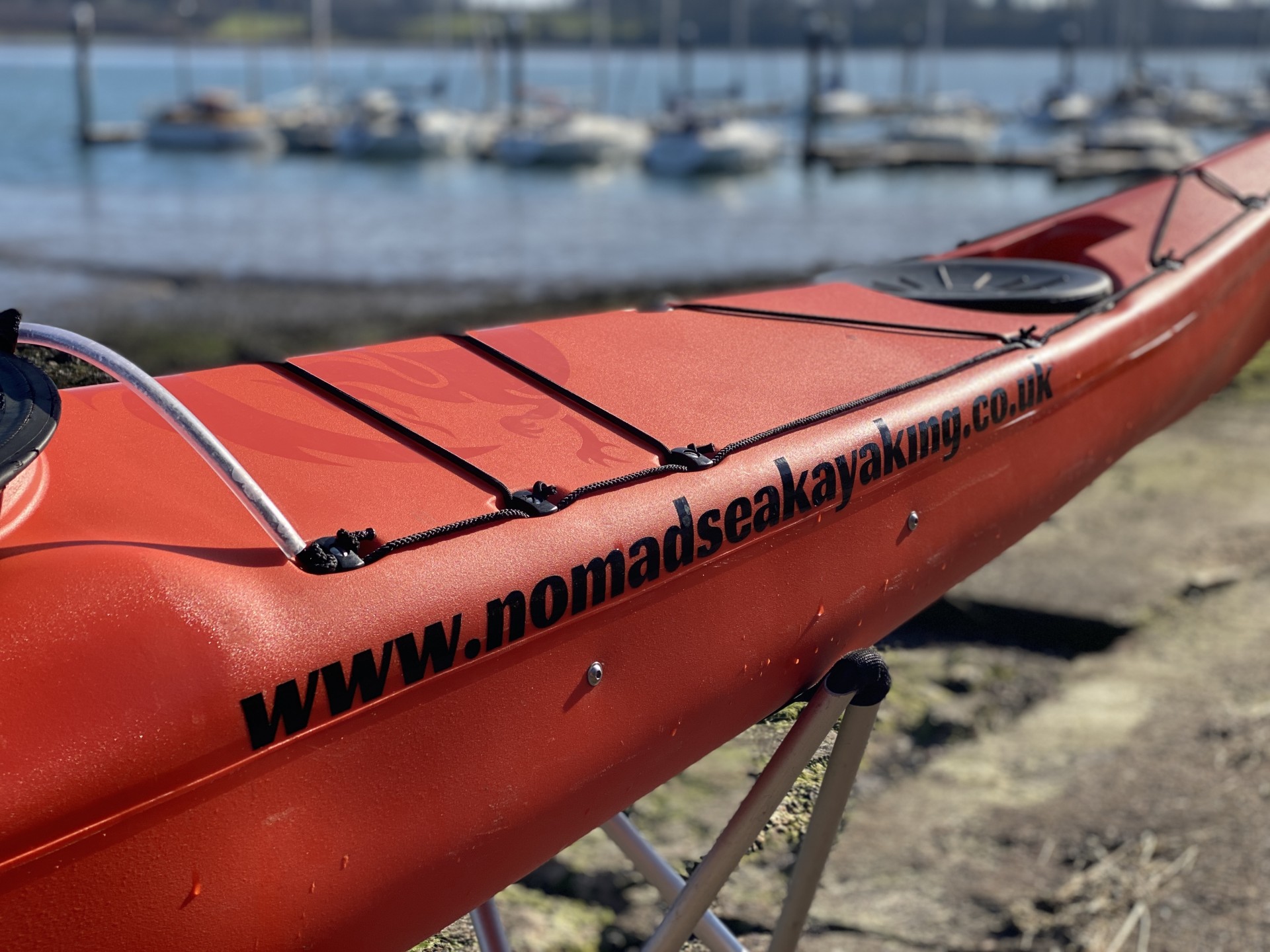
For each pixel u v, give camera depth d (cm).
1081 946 253
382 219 2820
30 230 2542
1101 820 296
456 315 1758
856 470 165
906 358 196
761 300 217
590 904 284
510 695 121
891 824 304
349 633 106
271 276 2053
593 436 147
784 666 160
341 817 107
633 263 2239
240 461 123
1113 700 352
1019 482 209
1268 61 9106
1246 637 381
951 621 397
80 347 107
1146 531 455
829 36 6706
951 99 7306
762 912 271
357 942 113
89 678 91
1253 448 546
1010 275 256
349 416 139
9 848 85
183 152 4372
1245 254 310
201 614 98
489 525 122
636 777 141
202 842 97
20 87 9581
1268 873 270
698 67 14550
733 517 145
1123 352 241
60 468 114
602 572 128
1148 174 3569
